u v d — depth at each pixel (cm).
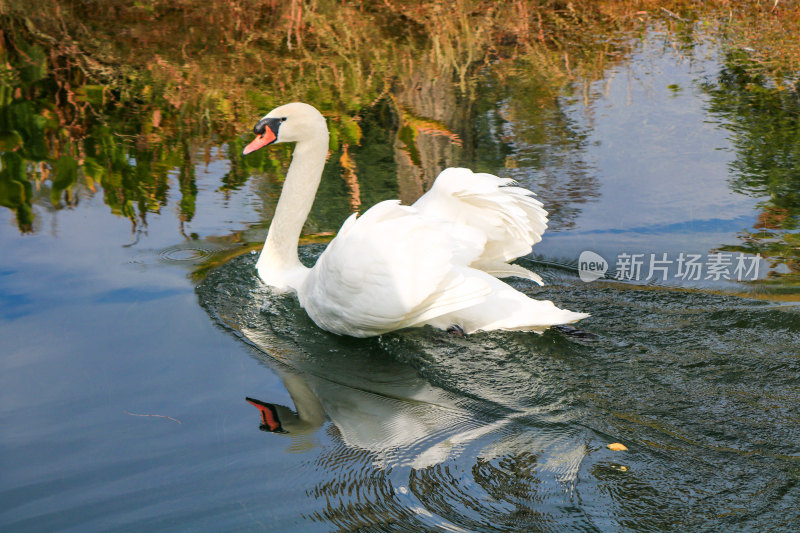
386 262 454
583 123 865
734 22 1290
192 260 575
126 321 481
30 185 709
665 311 497
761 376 417
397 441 365
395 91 990
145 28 1237
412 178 724
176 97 966
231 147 825
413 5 1366
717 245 595
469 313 473
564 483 331
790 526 304
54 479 335
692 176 720
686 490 326
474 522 307
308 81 1023
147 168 762
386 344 471
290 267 561
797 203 663
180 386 412
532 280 549
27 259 562
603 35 1244
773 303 504
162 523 307
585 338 464
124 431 370
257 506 317
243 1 1327
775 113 880
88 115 895
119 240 604
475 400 403
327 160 775
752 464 343
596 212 652
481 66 1096
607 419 381
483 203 524
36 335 459
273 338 477
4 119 868
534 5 1405
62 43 1143
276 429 374
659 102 925
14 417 380
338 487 329
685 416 382
